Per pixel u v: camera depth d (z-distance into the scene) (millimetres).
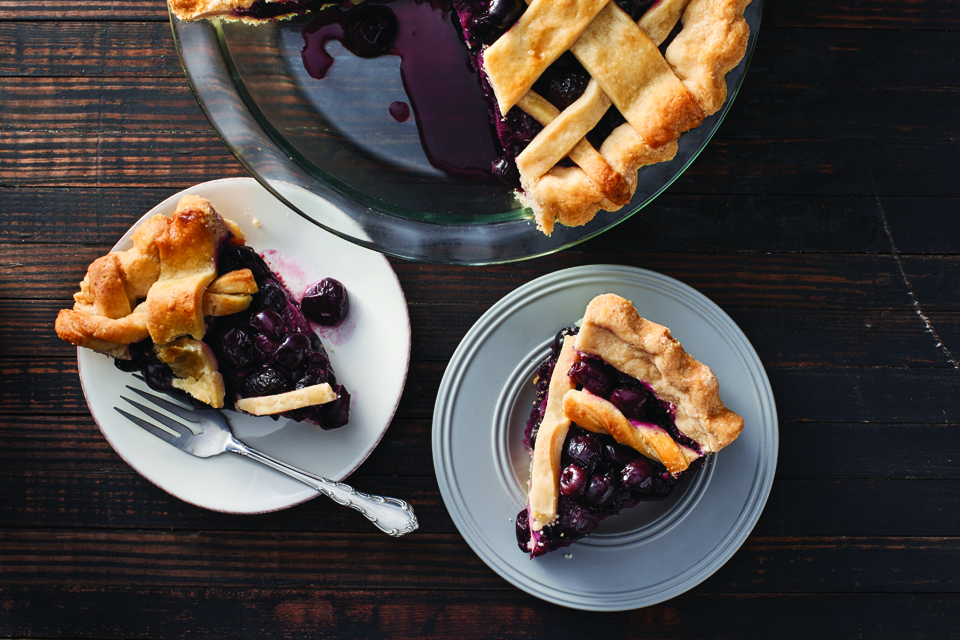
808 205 794
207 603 797
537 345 780
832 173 793
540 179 729
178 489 773
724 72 716
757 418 777
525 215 754
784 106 792
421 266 796
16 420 795
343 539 795
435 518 794
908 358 794
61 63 792
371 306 786
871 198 794
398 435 795
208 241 753
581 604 772
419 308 796
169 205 774
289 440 778
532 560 775
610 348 744
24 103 792
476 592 795
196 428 775
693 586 773
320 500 796
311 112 771
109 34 791
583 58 714
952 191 793
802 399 794
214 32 754
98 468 796
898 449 793
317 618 796
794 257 795
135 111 793
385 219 755
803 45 790
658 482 750
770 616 794
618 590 773
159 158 795
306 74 772
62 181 795
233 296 755
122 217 795
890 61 790
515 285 796
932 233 794
